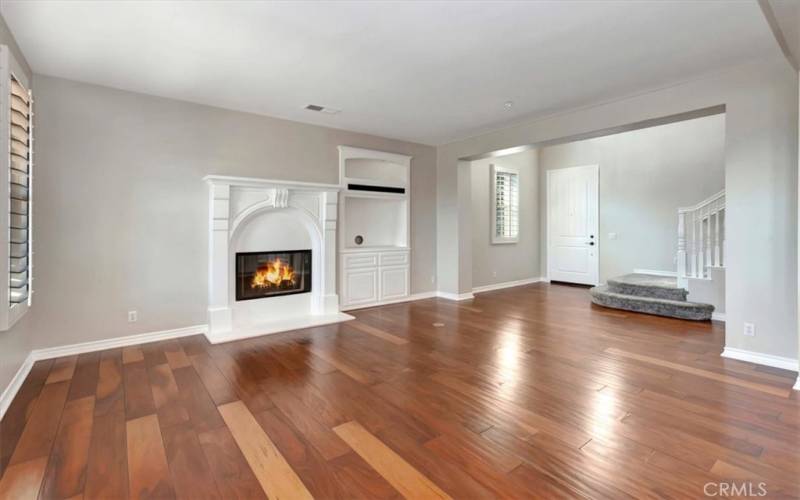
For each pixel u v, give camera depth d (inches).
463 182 257.1
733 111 136.7
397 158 242.5
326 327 185.2
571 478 73.5
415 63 131.1
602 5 97.7
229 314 174.4
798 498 67.6
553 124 192.7
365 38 113.9
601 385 116.4
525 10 99.6
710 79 141.7
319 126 207.8
